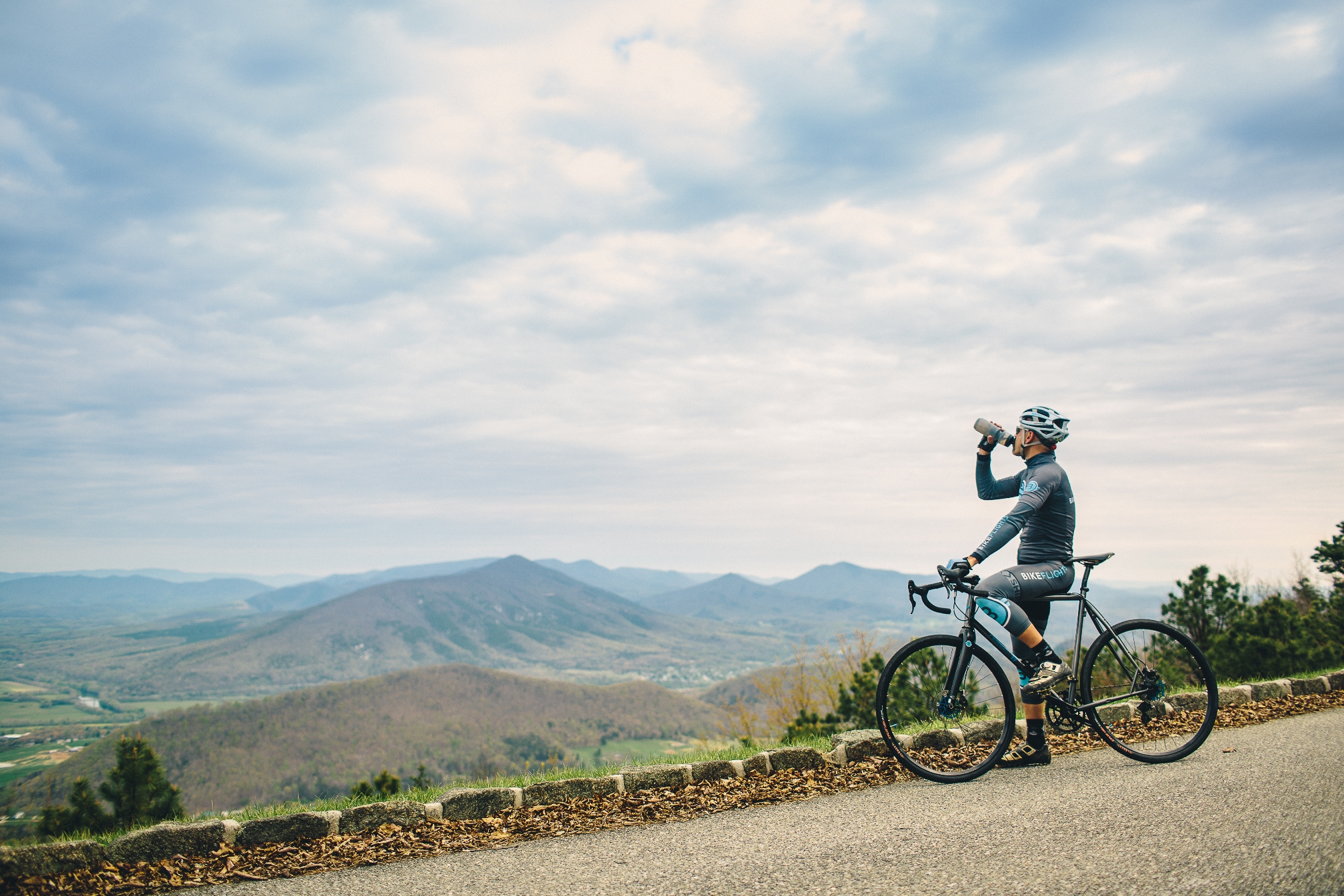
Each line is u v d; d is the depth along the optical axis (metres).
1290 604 13.33
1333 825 3.17
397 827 4.33
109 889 3.49
